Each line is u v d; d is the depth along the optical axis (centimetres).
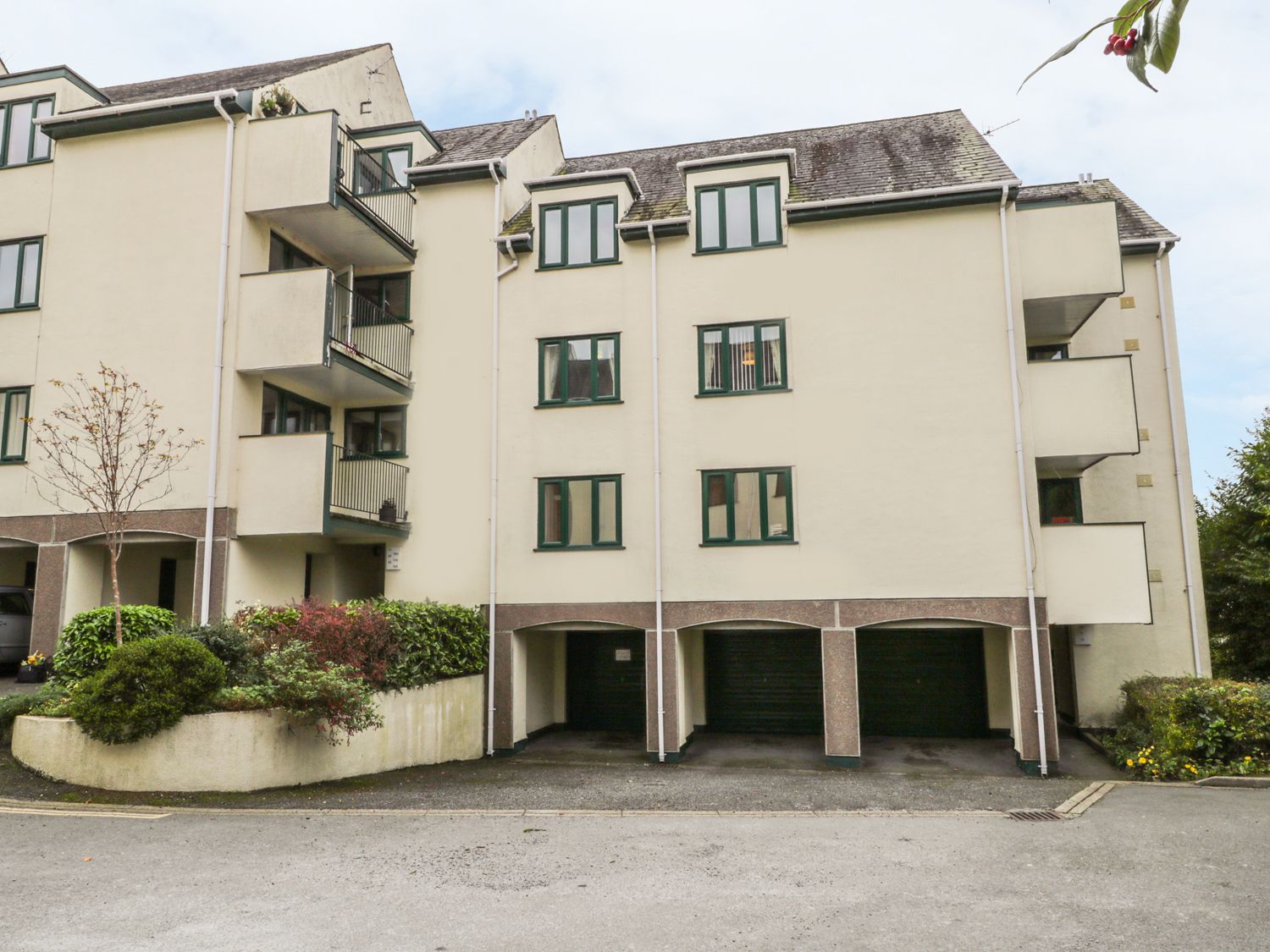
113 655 1098
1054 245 1553
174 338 1559
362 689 1163
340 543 1745
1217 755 1316
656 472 1596
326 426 1764
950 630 1808
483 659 1622
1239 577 2059
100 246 1623
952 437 1501
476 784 1275
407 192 1778
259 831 927
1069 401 1505
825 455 1544
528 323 1705
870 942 630
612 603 1593
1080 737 1697
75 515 1570
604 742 1736
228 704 1112
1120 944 629
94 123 1628
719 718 1852
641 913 688
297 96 1733
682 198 1758
